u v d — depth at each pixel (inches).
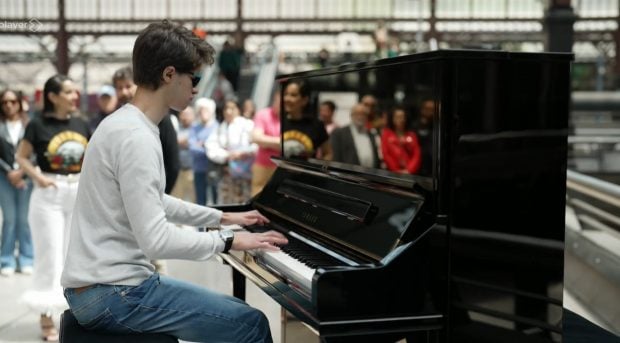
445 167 86.7
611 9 952.9
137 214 87.9
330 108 115.0
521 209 90.1
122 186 88.4
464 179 87.6
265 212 121.8
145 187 88.0
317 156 120.6
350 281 82.1
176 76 93.6
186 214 108.9
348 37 954.1
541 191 90.9
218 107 340.8
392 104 97.2
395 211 90.4
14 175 215.2
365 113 104.3
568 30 618.2
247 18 1006.4
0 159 221.8
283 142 133.6
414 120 91.9
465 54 86.4
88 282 90.8
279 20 996.6
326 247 97.8
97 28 1002.7
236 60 593.0
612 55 931.3
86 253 91.3
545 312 92.0
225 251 93.7
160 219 88.7
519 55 88.5
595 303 170.9
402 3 998.4
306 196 112.3
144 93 94.0
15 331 166.6
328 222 101.6
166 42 92.3
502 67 87.9
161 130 163.6
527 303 91.2
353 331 82.3
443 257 86.6
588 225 217.0
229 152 282.5
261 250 100.0
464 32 968.9
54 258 156.3
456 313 87.4
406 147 93.7
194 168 297.0
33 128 156.0
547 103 90.3
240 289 142.5
